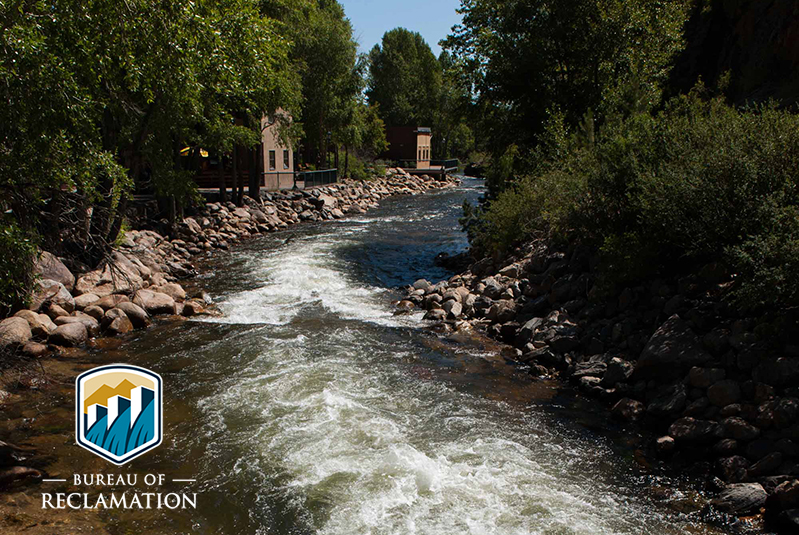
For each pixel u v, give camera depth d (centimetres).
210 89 1267
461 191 4822
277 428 718
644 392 759
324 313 1245
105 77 802
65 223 865
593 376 839
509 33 2275
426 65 8256
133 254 1571
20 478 589
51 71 576
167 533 519
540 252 1281
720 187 816
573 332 938
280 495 581
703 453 637
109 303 1165
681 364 730
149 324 1156
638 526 530
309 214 2848
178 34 795
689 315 794
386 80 8056
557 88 2264
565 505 564
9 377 839
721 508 546
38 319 1009
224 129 1888
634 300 937
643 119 1109
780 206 751
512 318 1109
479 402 798
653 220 891
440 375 893
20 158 591
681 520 538
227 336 1078
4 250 591
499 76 2309
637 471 625
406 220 2858
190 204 2334
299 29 2869
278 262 1764
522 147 2298
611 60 2111
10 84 554
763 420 610
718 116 1039
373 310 1270
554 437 700
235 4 1113
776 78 1978
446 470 627
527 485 599
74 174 665
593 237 1099
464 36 2386
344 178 4412
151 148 1482
